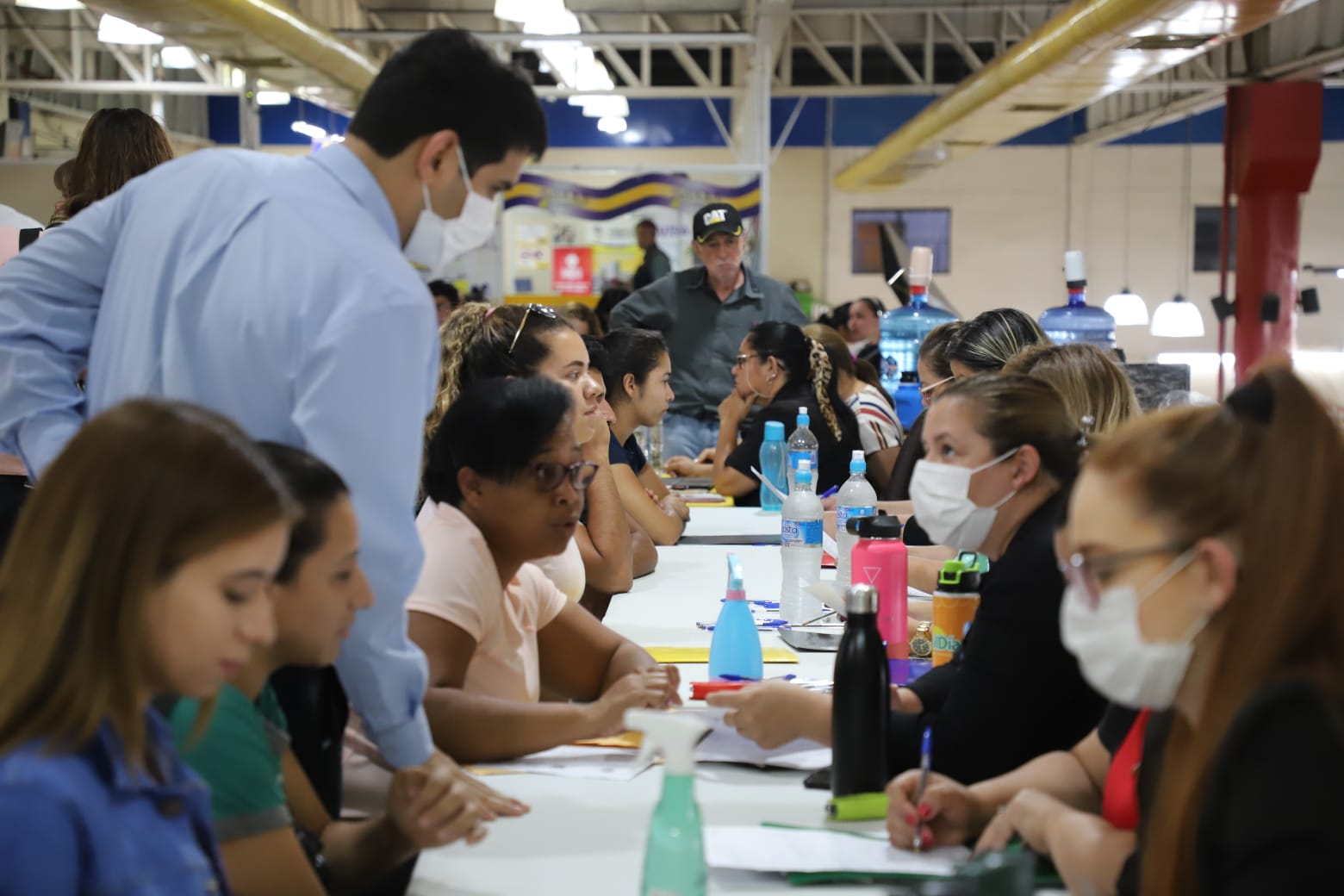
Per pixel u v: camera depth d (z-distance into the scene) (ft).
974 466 5.70
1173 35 21.86
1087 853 4.35
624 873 4.73
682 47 38.68
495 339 8.75
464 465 6.20
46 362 5.83
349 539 4.41
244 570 3.49
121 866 3.33
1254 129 33.30
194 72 42.98
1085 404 7.53
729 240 18.81
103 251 5.87
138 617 3.36
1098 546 3.62
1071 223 51.11
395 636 5.04
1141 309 36.17
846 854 4.79
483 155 5.41
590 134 46.65
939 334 11.51
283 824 4.43
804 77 47.16
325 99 33.73
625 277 32.12
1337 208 49.67
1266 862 3.10
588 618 7.24
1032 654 5.38
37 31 35.45
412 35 30.42
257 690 4.50
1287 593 3.28
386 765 6.05
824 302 50.42
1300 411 3.42
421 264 5.76
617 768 5.89
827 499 12.01
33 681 3.33
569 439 6.22
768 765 5.87
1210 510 3.46
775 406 14.64
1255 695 3.22
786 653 7.97
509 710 5.94
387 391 5.00
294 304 5.06
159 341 5.41
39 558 3.37
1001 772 5.45
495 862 4.83
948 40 42.14
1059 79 26.73
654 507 12.01
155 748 3.61
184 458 3.42
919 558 9.45
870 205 50.47
